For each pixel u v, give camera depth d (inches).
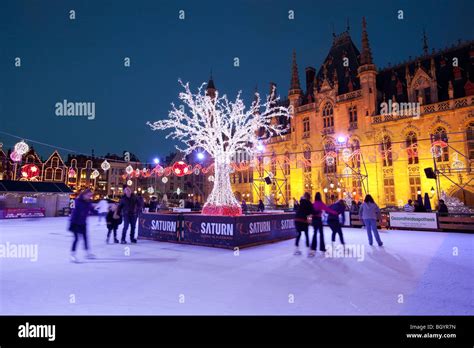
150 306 197.0
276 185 1743.4
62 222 993.5
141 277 271.4
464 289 237.3
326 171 1531.7
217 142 603.2
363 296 218.8
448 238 583.5
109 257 370.6
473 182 1074.1
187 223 498.9
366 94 1395.2
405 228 776.9
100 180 3125.0
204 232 475.8
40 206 1333.7
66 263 331.6
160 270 300.0
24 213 1254.3
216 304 201.2
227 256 381.7
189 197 2709.2
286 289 235.1
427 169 918.4
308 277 273.7
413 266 322.3
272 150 1803.6
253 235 477.1
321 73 1797.5
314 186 1551.4
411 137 1248.8
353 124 1438.2
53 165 2596.0
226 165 553.3
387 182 1302.9
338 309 193.0
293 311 189.3
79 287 238.8
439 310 192.2
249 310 190.5
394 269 307.4
